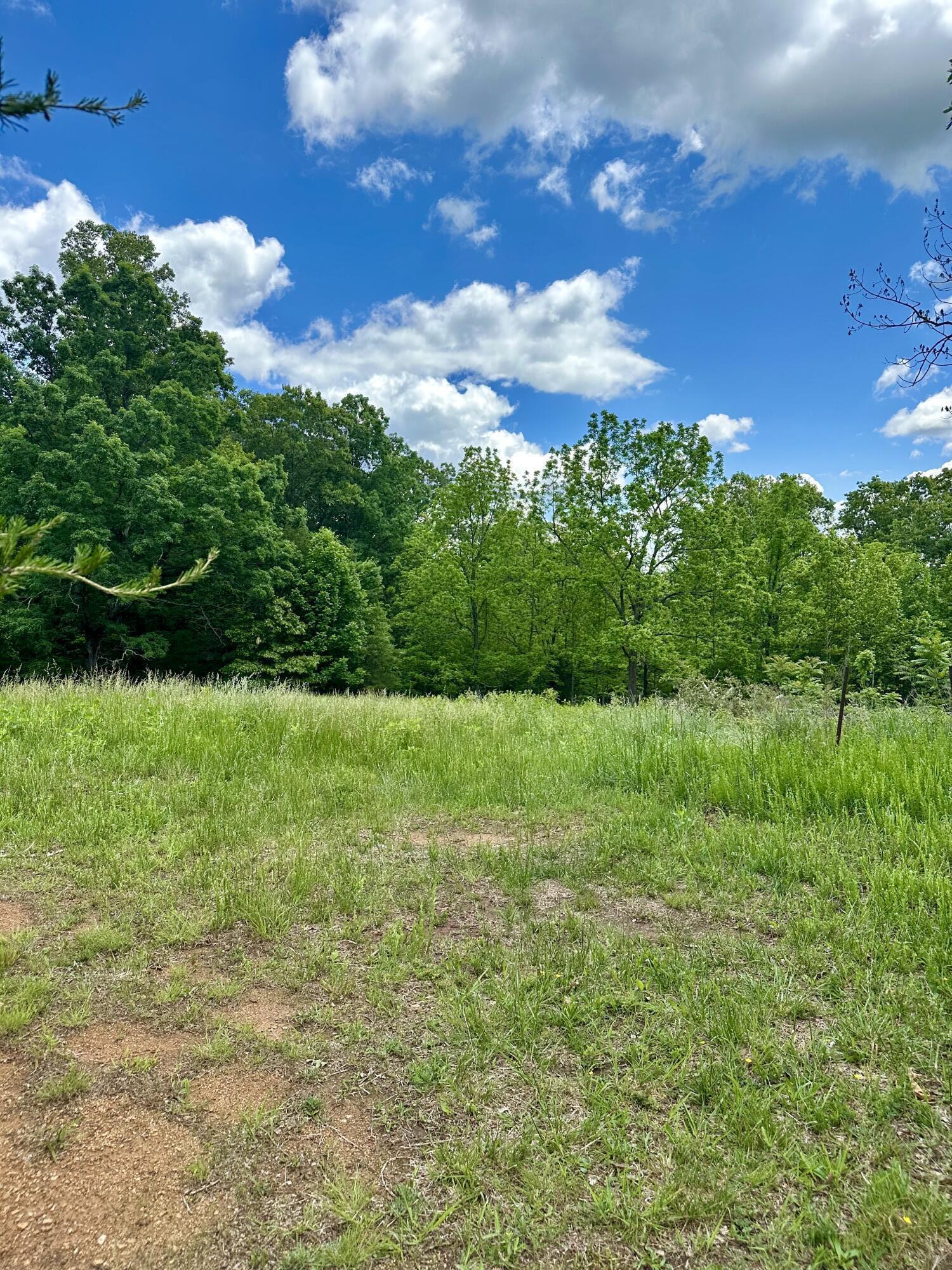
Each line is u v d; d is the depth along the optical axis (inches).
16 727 269.1
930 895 141.3
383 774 262.5
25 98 49.7
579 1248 68.4
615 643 852.6
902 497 1689.2
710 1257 67.4
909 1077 90.6
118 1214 71.0
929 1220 69.6
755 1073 93.0
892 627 922.1
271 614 992.2
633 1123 84.4
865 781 208.4
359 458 1732.3
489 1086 91.1
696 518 824.9
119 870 156.2
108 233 1242.6
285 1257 66.7
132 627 946.1
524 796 235.6
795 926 133.3
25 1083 90.2
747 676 872.3
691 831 194.7
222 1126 83.7
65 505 775.1
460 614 1074.1
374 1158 79.4
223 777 246.7
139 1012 107.0
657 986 114.4
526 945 129.2
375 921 139.7
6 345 1053.2
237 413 1375.5
